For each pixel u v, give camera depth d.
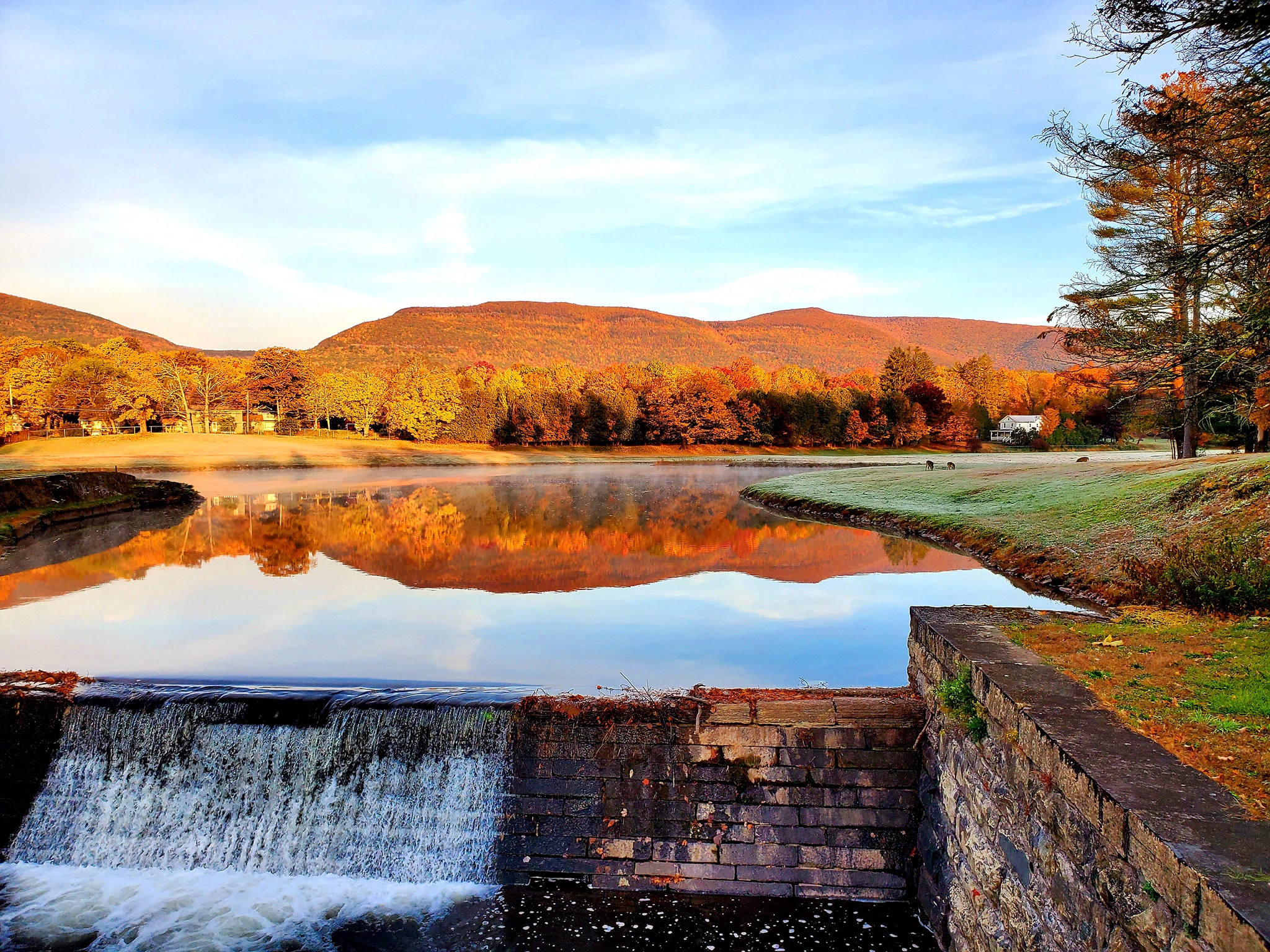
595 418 100.69
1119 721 5.98
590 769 8.62
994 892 6.46
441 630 15.27
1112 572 16.20
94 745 9.41
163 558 23.53
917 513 29.84
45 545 26.00
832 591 18.80
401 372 113.56
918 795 8.32
